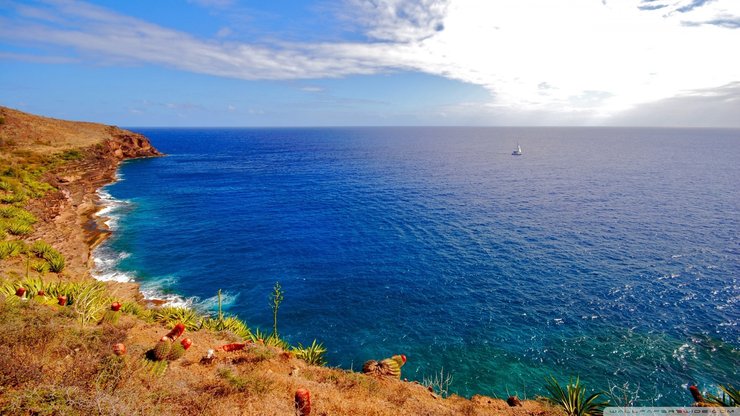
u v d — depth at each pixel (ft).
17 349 24.38
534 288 105.40
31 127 294.87
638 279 110.52
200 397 26.09
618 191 247.29
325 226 165.68
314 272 116.06
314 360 47.65
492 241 144.05
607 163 420.36
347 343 81.05
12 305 30.37
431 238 148.36
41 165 217.36
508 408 36.50
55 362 24.91
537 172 342.64
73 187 207.21
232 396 27.61
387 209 197.26
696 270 116.78
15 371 21.17
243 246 138.41
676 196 230.07
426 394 37.91
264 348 42.29
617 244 140.36
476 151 599.57
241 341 44.21
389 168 374.22
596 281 109.29
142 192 233.96
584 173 336.29
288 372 36.81
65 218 150.92
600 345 80.64
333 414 28.45
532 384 69.82
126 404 21.42
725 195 232.73
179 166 369.50
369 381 36.52
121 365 25.96
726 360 75.72
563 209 195.93
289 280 110.11
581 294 101.81
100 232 143.84
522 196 230.48
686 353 77.92
